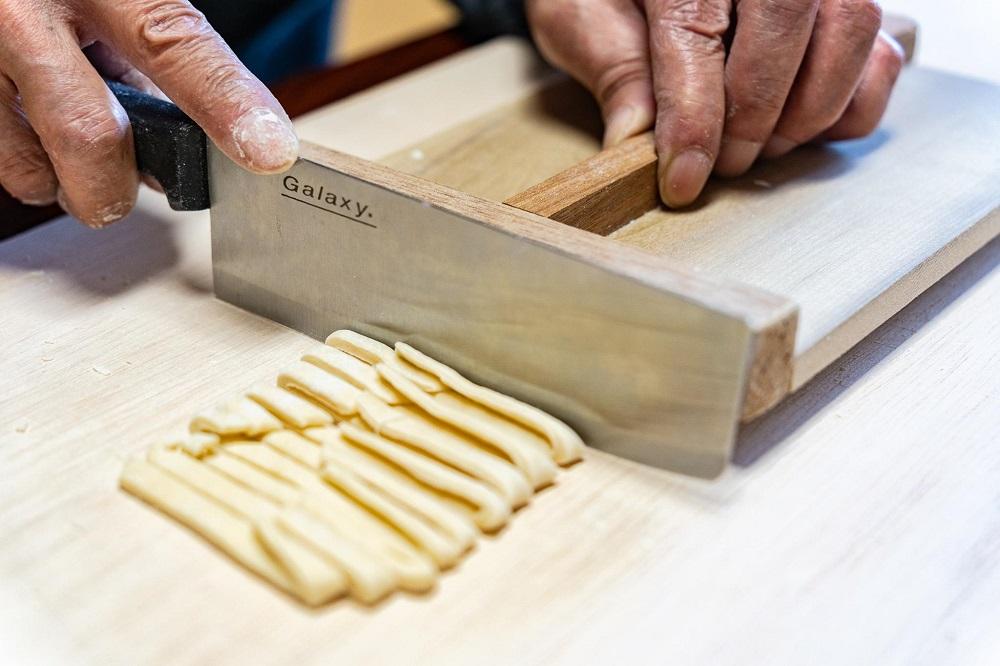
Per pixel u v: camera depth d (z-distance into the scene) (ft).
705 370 2.50
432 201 2.83
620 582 2.39
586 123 4.52
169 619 2.26
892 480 2.73
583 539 2.51
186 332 3.32
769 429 2.91
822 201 3.67
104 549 2.44
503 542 2.49
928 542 2.53
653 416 2.65
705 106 3.53
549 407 2.84
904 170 3.90
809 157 4.04
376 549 2.35
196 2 5.93
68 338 3.26
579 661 2.19
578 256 2.59
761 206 3.65
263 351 3.23
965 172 3.88
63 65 3.24
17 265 3.67
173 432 2.83
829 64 3.66
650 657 2.21
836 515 2.61
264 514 2.44
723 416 2.53
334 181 2.99
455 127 4.47
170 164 3.31
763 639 2.26
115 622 2.25
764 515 2.60
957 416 2.98
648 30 4.08
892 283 3.08
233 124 3.02
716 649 2.23
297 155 3.05
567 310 2.67
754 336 2.38
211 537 2.43
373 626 2.26
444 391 2.89
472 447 2.68
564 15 4.27
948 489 2.71
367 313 3.11
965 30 6.04
